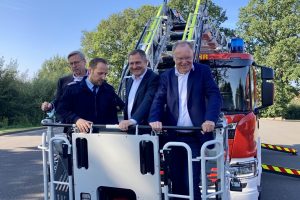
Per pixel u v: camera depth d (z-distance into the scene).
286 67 35.59
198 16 7.00
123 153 3.38
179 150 3.79
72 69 5.26
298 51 35.50
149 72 4.12
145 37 6.79
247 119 5.40
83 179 3.61
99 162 3.51
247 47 39.09
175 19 7.98
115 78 43.00
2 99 28.72
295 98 37.50
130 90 4.18
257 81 6.70
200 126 3.54
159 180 3.26
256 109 6.18
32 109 30.72
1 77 28.98
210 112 3.54
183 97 3.74
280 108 35.88
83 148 3.60
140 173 3.32
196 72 3.75
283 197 7.08
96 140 3.51
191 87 3.71
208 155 3.69
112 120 4.34
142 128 3.61
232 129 5.29
